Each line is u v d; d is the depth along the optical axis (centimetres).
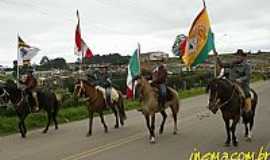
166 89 1509
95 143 1425
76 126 1914
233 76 1382
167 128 1766
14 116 2105
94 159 1157
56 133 1709
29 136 1648
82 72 2184
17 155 1255
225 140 1423
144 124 1920
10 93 1619
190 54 1706
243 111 1341
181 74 5425
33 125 1920
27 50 2353
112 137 1552
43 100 1716
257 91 4416
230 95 1266
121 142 1431
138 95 1444
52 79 3356
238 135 1518
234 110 1277
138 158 1154
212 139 1453
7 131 1778
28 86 1670
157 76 1509
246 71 1369
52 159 1175
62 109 2409
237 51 1388
